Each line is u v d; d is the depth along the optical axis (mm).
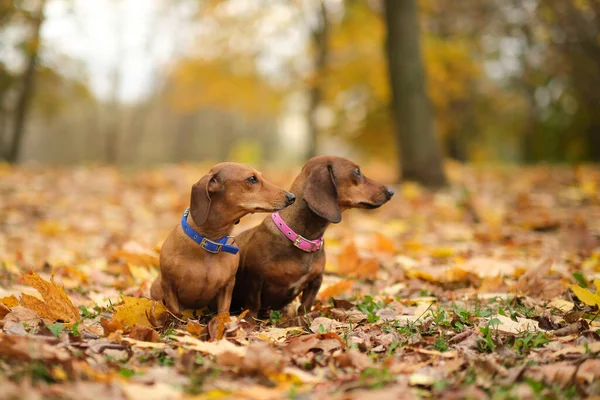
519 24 22844
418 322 4293
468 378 3100
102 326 3902
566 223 8484
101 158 43625
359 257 6258
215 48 24719
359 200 4672
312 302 4762
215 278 4234
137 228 8961
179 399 2709
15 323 3760
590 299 4340
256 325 4344
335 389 2992
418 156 12289
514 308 4727
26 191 11523
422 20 23688
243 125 53969
